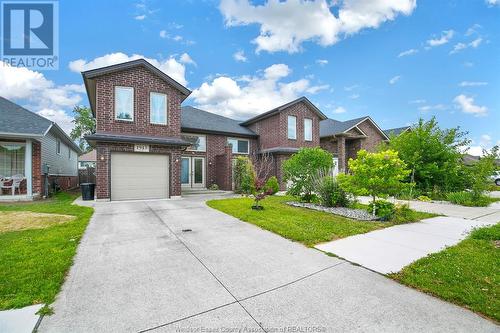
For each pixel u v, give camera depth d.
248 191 13.96
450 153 12.77
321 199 9.24
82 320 2.44
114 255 4.21
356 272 3.58
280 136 16.84
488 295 2.89
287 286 3.16
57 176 16.17
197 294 2.95
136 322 2.42
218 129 17.48
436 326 2.38
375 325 2.40
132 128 11.54
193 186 16.45
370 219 6.97
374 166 7.32
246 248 4.61
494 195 14.36
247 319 2.49
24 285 3.04
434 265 3.74
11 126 10.96
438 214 8.03
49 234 5.28
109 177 10.91
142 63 11.68
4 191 11.83
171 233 5.61
